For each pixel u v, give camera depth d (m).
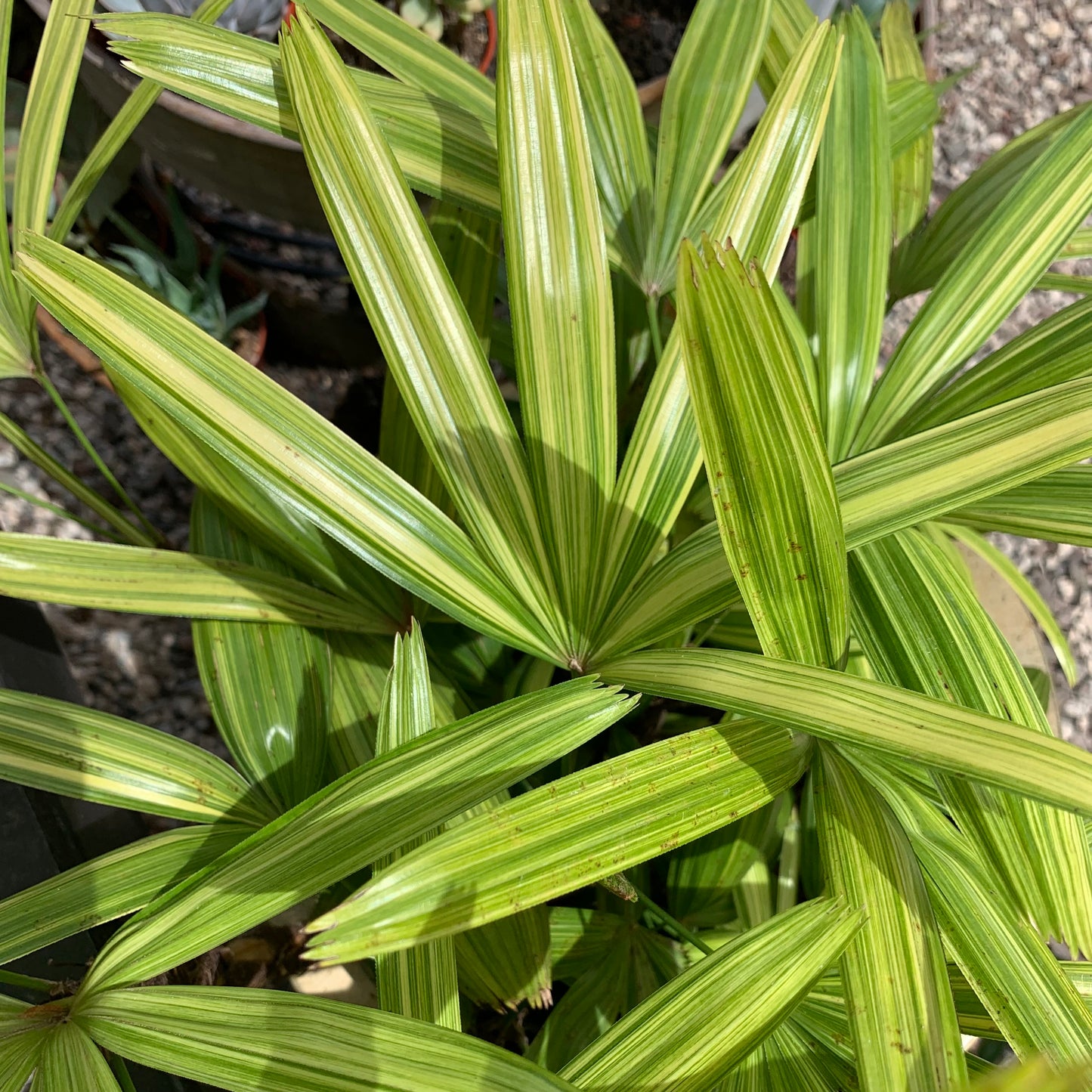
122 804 0.44
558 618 0.41
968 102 1.15
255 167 0.67
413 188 0.45
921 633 0.41
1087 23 1.20
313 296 0.95
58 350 0.94
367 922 0.29
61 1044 0.34
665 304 0.59
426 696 0.39
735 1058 0.32
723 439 0.33
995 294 0.47
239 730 0.49
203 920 0.34
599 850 0.31
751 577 0.35
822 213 0.51
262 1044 0.32
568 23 0.51
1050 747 0.30
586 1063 0.32
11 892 0.48
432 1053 0.31
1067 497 0.41
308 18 0.38
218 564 0.49
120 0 0.66
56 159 0.47
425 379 0.40
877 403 0.48
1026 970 0.34
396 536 0.39
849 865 0.35
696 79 0.52
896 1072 0.31
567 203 0.40
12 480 0.89
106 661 0.86
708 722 0.64
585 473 0.42
